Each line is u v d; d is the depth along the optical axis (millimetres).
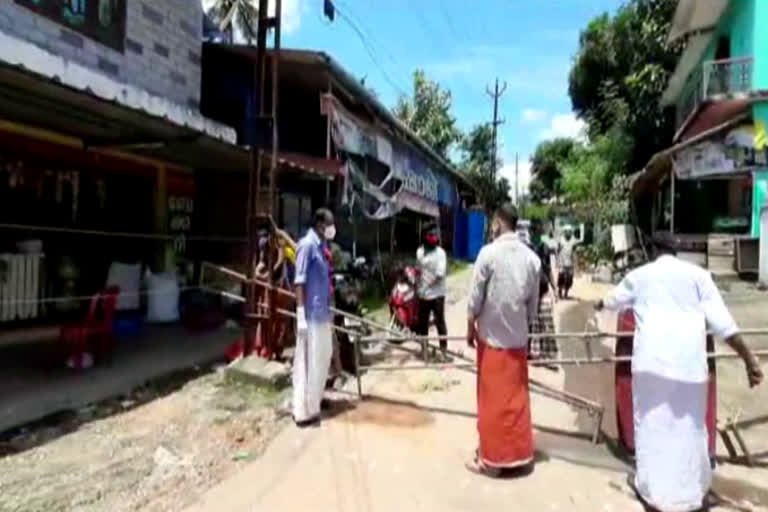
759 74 18969
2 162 8469
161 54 10461
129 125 7719
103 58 9078
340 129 12500
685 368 4484
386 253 20406
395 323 9484
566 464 5305
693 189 23922
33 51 5355
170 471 4973
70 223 9711
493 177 48781
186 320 10594
